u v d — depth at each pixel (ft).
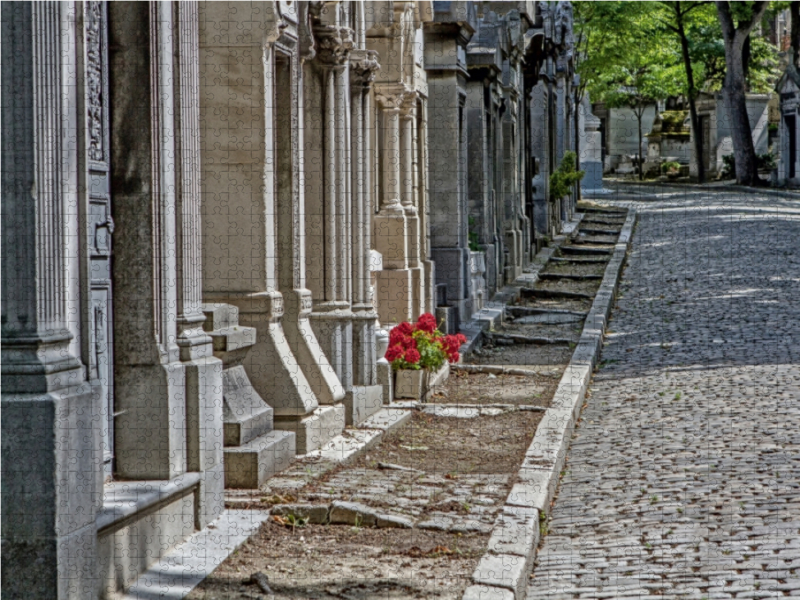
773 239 136.77
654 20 239.91
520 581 29.45
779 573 30.12
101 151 30.58
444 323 73.00
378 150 64.90
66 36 25.58
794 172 254.06
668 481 40.75
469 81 92.58
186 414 32.71
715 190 245.65
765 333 76.38
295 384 42.65
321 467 40.93
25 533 24.98
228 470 37.47
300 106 45.44
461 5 75.25
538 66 130.11
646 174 321.93
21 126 24.62
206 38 41.63
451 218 78.79
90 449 26.48
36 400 24.77
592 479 42.47
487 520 34.94
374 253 61.11
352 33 49.34
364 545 32.50
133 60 31.14
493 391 61.98
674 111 324.19
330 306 48.73
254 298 42.34
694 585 29.68
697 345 73.97
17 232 24.84
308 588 28.53
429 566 30.60
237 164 42.04
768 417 50.57
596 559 32.73
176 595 27.81
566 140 182.19
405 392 57.62
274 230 44.11
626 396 59.26
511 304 97.71
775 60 305.94
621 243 139.64
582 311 93.40
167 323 31.71
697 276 109.60
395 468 42.06
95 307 30.32
